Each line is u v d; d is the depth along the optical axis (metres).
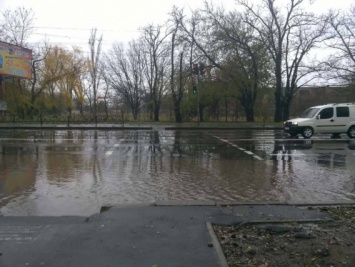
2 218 5.92
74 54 45.38
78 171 10.45
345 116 21.30
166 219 5.76
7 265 4.12
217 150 15.47
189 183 8.98
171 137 21.86
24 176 9.70
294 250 4.59
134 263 4.17
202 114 48.03
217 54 36.75
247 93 38.88
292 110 57.19
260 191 8.20
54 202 7.16
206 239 4.91
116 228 5.34
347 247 4.66
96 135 23.14
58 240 4.86
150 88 51.91
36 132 25.70
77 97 46.75
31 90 43.59
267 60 37.84
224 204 6.69
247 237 5.05
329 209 6.45
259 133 25.92
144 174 10.08
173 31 37.97
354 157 13.48
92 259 4.27
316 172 10.52
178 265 4.13
